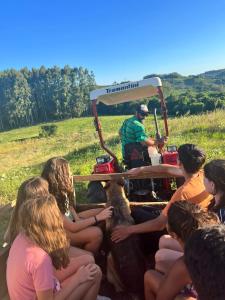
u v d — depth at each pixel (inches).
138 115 251.4
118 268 155.3
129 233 153.5
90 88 5723.4
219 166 130.3
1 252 141.6
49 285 110.7
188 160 146.2
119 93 243.4
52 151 958.4
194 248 60.4
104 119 2190.0
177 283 108.7
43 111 5561.0
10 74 5905.5
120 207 163.8
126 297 157.6
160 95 228.4
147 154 246.8
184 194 145.2
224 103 1820.9
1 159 981.8
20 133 3319.4
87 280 127.0
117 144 679.1
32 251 112.2
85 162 550.9
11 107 5295.3
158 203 185.3
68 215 166.1
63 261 119.1
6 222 171.0
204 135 622.8
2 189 444.1
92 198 223.0
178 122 824.3
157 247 168.6
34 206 114.7
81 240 160.7
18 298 113.0
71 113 5334.6
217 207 131.2
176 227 110.6
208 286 56.9
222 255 57.7
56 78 5753.0
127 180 225.5
